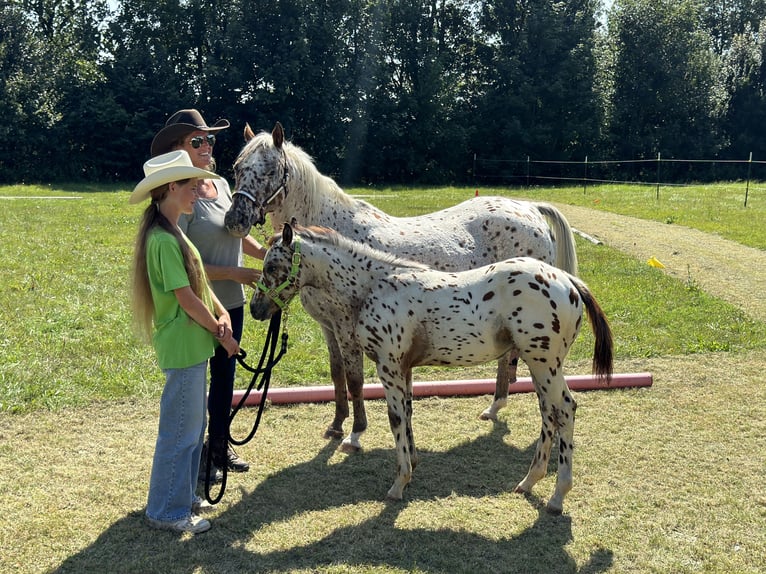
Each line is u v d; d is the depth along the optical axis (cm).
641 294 972
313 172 511
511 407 600
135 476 467
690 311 888
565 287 415
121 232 1436
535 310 408
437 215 553
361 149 3644
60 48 3572
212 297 414
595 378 634
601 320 422
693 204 1939
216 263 462
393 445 527
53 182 3194
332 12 3597
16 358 668
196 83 3559
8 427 536
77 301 881
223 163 3525
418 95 3719
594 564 373
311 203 511
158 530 402
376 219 525
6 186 2891
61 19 4038
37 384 608
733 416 575
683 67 4134
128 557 377
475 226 543
